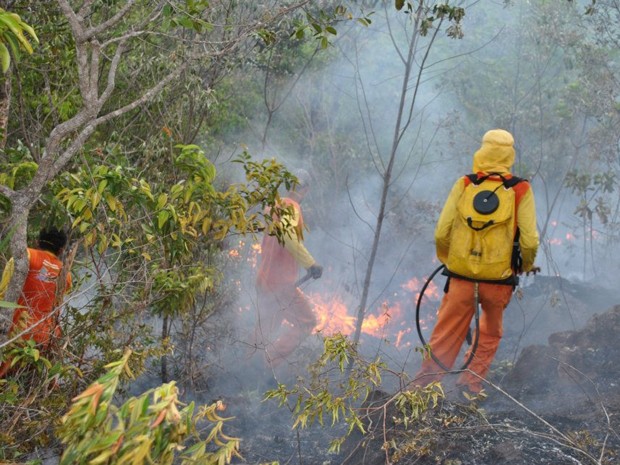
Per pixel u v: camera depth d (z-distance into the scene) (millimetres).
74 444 2273
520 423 4207
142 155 5430
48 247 4293
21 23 2701
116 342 4418
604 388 4793
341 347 3844
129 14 5840
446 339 4934
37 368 3699
